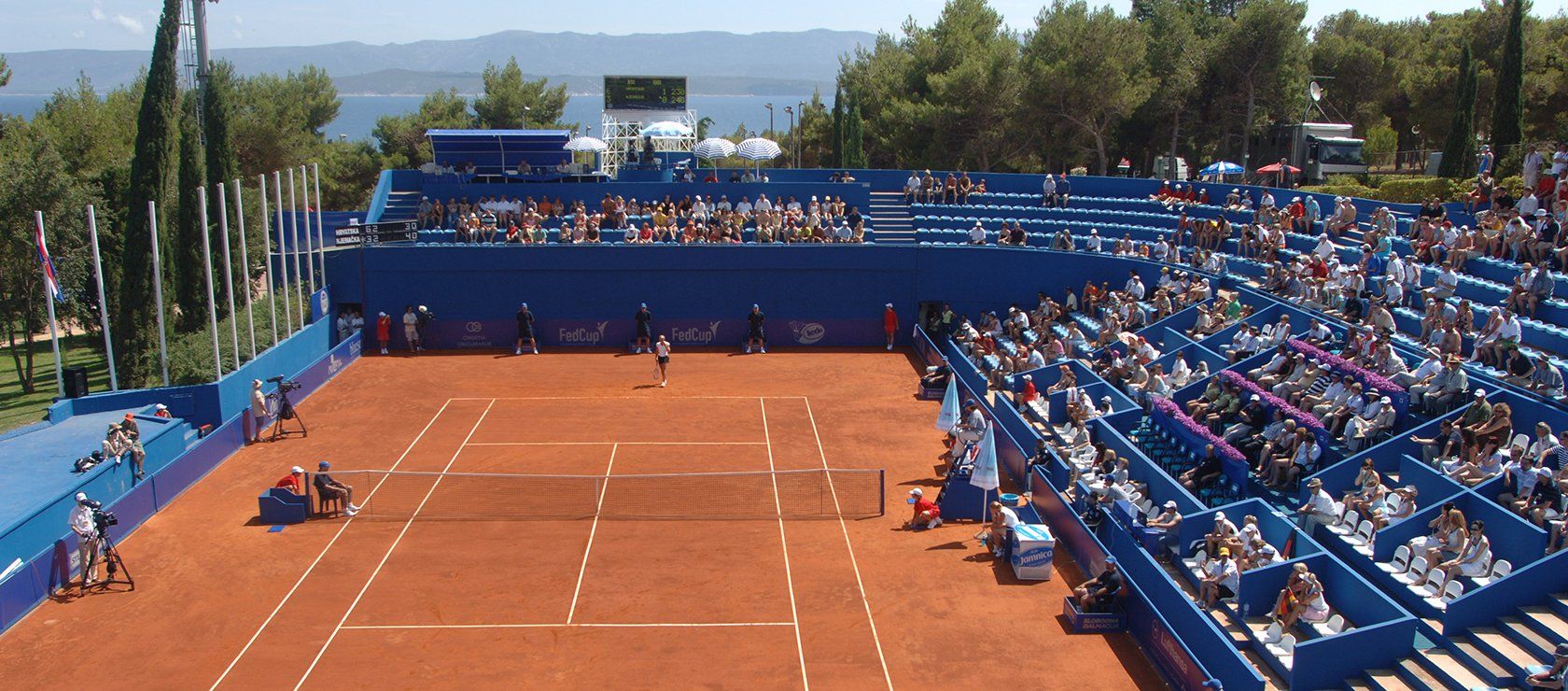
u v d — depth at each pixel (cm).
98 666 1964
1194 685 1794
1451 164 4762
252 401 3278
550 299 4575
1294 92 6862
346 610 2180
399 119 10350
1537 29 6762
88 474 2612
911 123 7256
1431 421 2406
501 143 5391
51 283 3184
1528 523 1952
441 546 2500
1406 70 7294
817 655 2003
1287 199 4419
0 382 5366
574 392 3853
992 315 4366
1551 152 4091
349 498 2678
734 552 2467
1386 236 3522
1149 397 3025
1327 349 2997
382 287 4525
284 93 8431
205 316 4666
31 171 4956
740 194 5275
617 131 6150
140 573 2358
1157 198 4997
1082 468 2764
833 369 4231
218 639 2062
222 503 2769
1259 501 2291
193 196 4569
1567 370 2536
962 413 3170
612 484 2900
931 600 2228
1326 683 1778
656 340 4631
